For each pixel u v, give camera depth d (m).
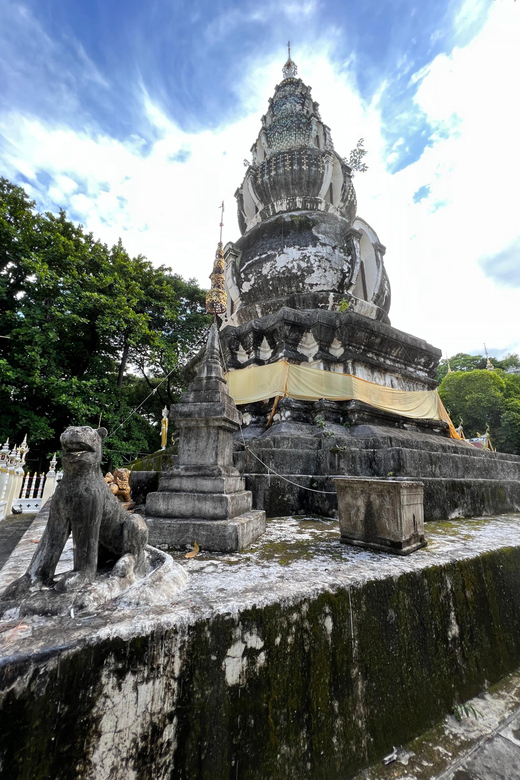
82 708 1.83
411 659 3.02
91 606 2.25
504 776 2.41
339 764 2.39
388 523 4.11
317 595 2.72
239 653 2.29
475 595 3.82
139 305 23.50
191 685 2.12
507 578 4.29
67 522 2.68
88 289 20.23
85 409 18.22
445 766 2.49
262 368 10.41
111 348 24.05
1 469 11.95
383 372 11.67
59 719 1.77
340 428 9.23
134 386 29.73
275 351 11.18
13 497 13.52
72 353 22.27
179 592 2.66
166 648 2.10
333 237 14.08
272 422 10.03
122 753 1.87
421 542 4.37
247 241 15.09
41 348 18.11
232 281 14.16
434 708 2.96
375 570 3.29
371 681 2.74
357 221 14.64
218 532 4.18
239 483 5.23
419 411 11.34
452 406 37.47
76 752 1.77
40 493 15.04
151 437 24.91
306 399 9.68
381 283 14.03
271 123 18.44
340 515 4.61
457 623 3.51
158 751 1.95
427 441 8.98
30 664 1.76
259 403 10.50
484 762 2.53
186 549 4.18
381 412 10.12
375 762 2.50
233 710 2.18
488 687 3.42
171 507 4.59
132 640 2.02
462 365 55.66
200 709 2.10
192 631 2.19
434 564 3.60
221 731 2.12
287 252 13.53
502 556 4.39
